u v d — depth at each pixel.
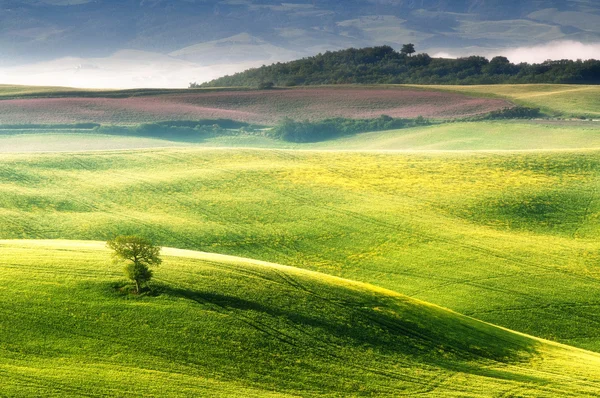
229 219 67.62
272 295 37.56
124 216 67.44
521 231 66.62
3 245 41.81
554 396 31.95
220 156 91.62
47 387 26.69
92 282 35.41
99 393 26.84
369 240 63.09
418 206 72.00
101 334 31.02
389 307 39.53
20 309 31.86
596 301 51.78
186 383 28.56
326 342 34.00
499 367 35.06
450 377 32.81
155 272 37.91
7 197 70.19
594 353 41.53
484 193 75.94
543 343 40.78
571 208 72.38
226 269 40.38
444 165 87.12
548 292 53.06
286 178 80.94
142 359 29.75
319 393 29.64
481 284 54.25
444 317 40.50
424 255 59.81
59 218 65.88
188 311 33.88
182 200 72.81
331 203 72.56
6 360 28.09
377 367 32.62
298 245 62.03
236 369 30.36
